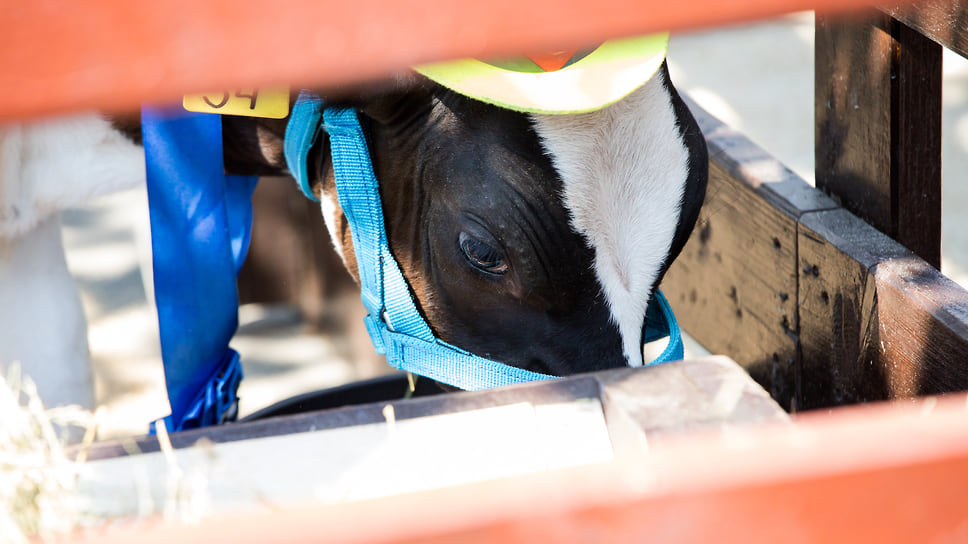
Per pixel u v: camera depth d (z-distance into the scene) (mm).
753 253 2391
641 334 1891
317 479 1139
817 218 2170
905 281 1921
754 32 6008
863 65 2084
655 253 1830
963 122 4922
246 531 550
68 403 2256
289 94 1860
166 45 522
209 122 2008
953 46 1816
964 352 1766
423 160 1862
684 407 1119
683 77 5508
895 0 690
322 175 2141
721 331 2604
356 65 539
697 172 1837
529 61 1608
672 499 584
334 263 3352
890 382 1994
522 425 1175
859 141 2145
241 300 3508
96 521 1079
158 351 3660
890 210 2107
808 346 2244
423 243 1947
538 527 567
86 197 2146
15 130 1965
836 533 599
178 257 2031
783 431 625
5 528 1029
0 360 2137
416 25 540
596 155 1761
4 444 1173
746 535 594
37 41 511
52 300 2207
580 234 1790
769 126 4941
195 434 1150
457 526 555
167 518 1076
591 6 549
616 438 1154
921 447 587
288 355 3553
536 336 1911
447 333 2014
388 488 1143
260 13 527
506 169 1773
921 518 594
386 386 2682
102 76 521
